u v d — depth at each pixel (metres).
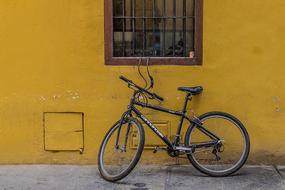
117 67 6.65
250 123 6.61
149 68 6.62
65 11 6.62
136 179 6.29
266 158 6.65
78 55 6.67
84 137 6.75
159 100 6.61
